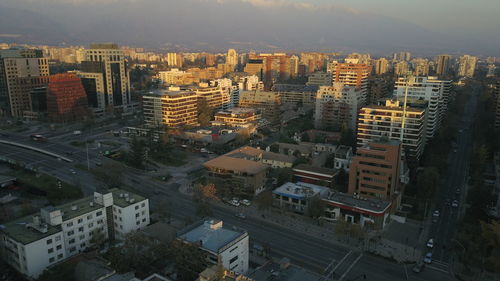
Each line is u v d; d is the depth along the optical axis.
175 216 177.88
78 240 144.62
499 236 135.12
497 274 136.12
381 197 182.88
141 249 131.25
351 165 189.12
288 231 166.12
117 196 165.12
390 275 135.62
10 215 167.25
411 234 165.50
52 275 117.31
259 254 146.88
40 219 139.12
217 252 121.69
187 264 122.62
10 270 132.50
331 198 181.25
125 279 111.00
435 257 147.50
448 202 198.88
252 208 188.50
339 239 160.12
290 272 115.75
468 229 163.50
